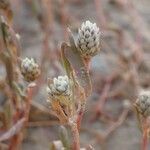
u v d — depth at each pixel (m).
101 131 0.24
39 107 0.23
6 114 0.18
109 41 0.29
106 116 0.25
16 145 0.19
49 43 0.26
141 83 0.27
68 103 0.12
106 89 0.26
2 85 0.18
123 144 0.24
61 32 0.29
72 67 0.13
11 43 0.17
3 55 0.17
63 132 0.15
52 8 0.29
